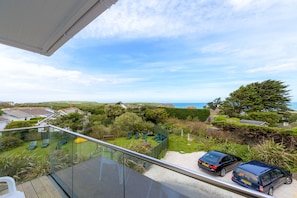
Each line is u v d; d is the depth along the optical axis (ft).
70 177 7.41
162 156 24.61
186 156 24.77
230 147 25.94
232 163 19.39
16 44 6.85
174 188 3.64
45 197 7.05
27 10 4.52
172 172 3.74
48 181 8.41
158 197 4.00
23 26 5.43
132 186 4.75
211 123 37.35
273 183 14.07
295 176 17.22
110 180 5.51
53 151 8.86
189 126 37.63
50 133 9.16
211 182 2.98
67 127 36.17
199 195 3.17
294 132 22.77
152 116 48.91
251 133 27.94
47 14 4.69
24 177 8.53
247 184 14.05
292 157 20.13
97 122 41.04
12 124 28.14
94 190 6.09
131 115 39.11
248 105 46.24
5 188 6.93
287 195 13.89
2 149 8.12
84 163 6.60
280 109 43.14
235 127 30.68
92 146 6.20
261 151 22.17
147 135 37.29
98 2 3.96
